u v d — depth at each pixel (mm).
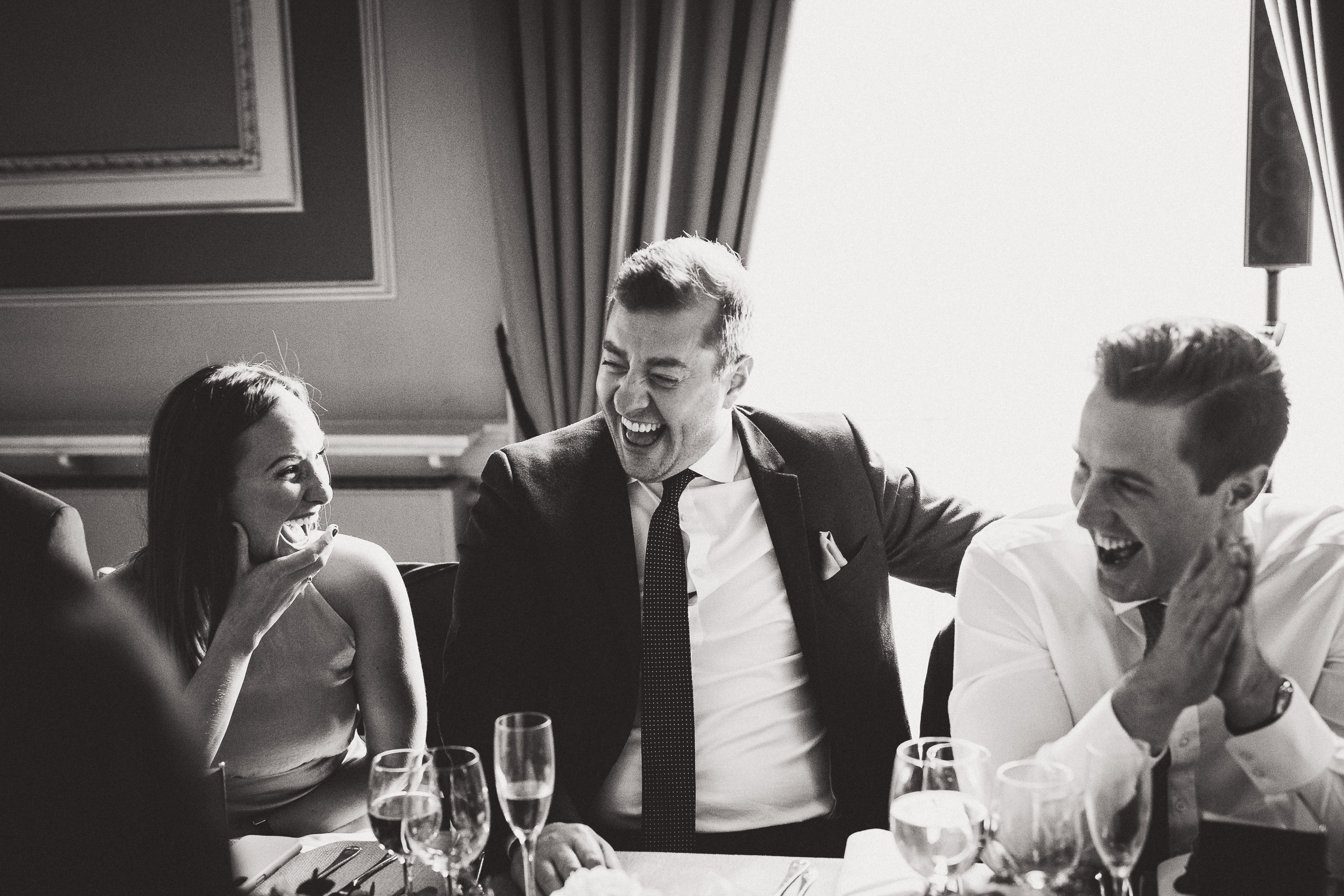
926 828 1079
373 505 3355
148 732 400
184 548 1757
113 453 3424
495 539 1778
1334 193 2584
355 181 3387
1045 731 1532
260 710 1810
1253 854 1104
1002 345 3367
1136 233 3266
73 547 1722
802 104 3348
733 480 1827
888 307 3404
